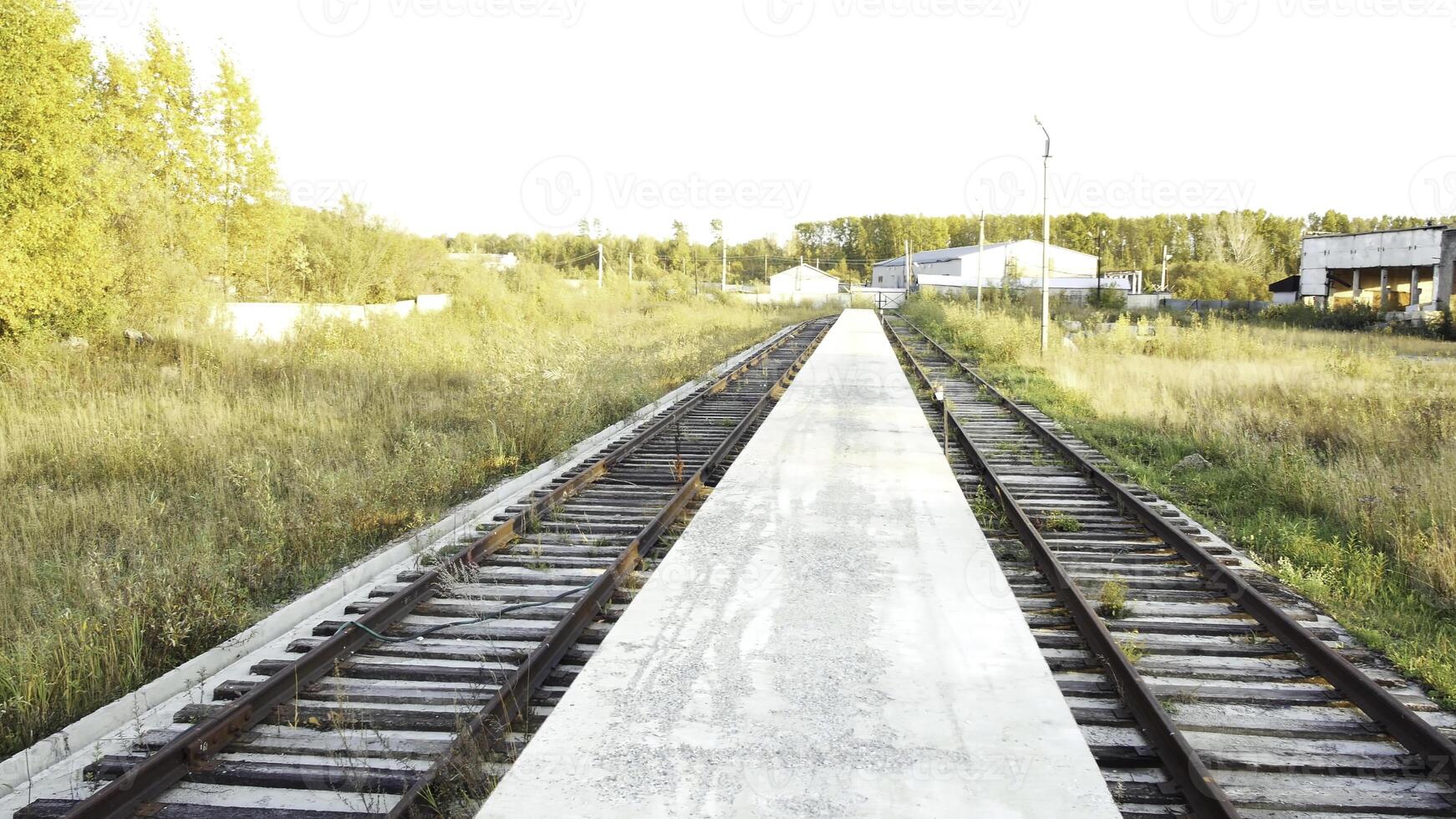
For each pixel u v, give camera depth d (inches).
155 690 202.5
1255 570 280.1
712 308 2089.1
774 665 189.8
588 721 166.9
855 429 497.4
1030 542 282.5
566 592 255.0
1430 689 199.3
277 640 231.0
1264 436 479.2
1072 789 143.4
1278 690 191.9
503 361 657.6
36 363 624.1
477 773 152.4
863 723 164.7
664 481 398.6
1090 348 1019.9
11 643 233.0
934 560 260.5
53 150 641.6
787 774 147.6
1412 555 278.7
